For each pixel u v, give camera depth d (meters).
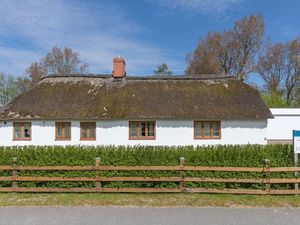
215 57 47.75
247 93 20.58
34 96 20.41
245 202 7.53
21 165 8.77
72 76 22.83
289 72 51.75
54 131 18.61
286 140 27.14
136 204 7.38
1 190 8.59
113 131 18.47
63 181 8.67
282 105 36.91
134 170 8.64
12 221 6.18
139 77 22.69
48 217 6.41
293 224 5.97
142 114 18.11
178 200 7.71
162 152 8.87
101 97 20.03
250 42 47.16
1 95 46.88
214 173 8.54
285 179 8.30
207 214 6.60
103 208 7.05
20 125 18.73
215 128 18.67
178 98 19.83
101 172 8.66
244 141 18.39
